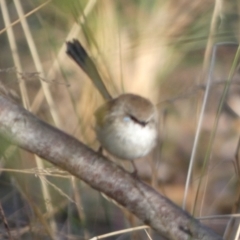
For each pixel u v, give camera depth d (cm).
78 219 978
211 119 1365
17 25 1124
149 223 685
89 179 674
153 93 1034
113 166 679
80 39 869
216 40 1052
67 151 664
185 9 1041
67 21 846
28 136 652
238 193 812
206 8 1049
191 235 675
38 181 876
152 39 1002
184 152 1283
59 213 951
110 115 775
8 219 879
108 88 848
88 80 858
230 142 1315
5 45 1082
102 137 779
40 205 873
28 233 891
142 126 766
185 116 1312
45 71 992
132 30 996
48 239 859
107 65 831
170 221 677
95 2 757
